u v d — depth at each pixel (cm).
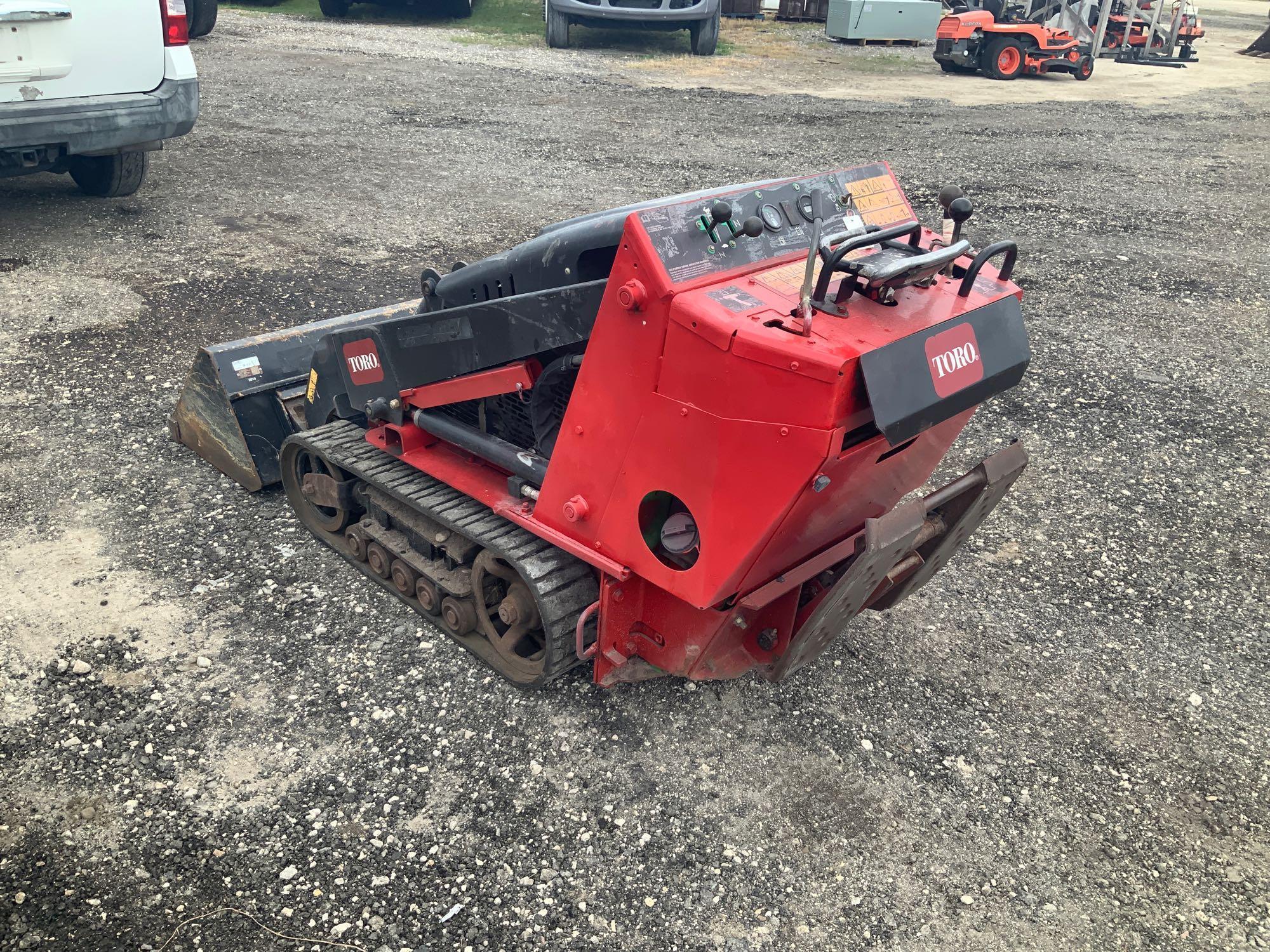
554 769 350
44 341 635
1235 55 2433
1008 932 300
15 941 279
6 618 405
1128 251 928
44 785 331
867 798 347
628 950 288
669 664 359
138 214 877
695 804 339
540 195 995
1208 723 392
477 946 287
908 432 273
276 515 494
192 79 768
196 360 500
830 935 296
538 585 346
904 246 308
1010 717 390
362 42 1725
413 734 362
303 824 323
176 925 288
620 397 308
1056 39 1809
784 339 261
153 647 397
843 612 332
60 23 682
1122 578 481
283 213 905
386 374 408
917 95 1617
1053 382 673
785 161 1155
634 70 1658
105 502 490
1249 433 617
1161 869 326
